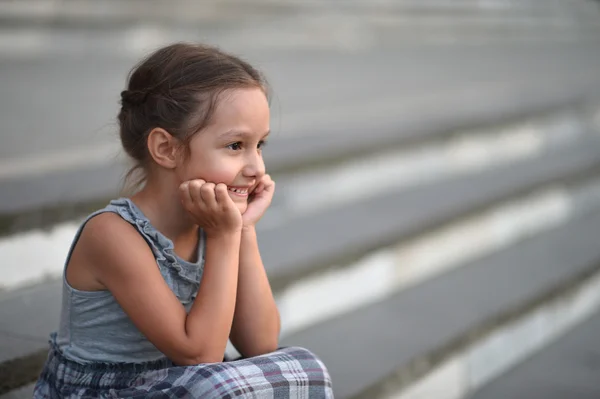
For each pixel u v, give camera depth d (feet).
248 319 9.18
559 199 23.61
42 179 13.98
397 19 44.39
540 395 14.61
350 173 19.53
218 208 8.25
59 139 16.80
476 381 15.07
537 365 16.19
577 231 22.75
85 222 8.52
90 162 15.51
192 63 8.44
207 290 8.29
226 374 7.84
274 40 37.22
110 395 8.30
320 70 31.22
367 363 13.14
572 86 32.12
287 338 13.87
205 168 8.41
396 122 22.59
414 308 15.89
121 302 8.30
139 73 8.69
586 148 28.53
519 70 35.29
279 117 21.22
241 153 8.55
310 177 18.33
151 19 32.48
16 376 10.21
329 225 17.16
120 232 8.29
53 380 8.78
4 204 12.27
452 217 18.97
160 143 8.47
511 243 21.25
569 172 24.44
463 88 28.76
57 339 9.02
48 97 21.39
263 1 37.47
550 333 17.69
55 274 12.62
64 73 25.40
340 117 22.13
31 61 27.43
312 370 8.42
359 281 16.06
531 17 53.31
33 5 28.48
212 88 8.32
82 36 30.01
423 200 19.79
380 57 37.09
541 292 17.40
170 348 8.18
